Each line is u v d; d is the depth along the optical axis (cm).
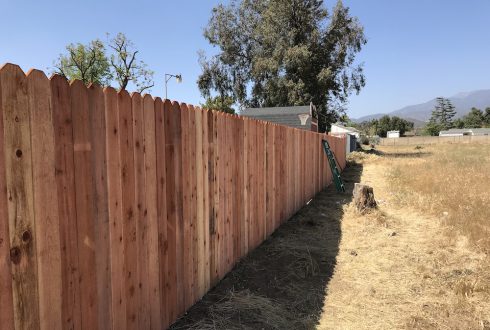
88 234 220
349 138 3184
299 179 835
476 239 560
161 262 303
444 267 475
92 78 2745
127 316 259
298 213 797
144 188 277
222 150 424
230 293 389
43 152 187
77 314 212
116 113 244
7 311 169
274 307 365
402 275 454
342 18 3378
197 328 318
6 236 169
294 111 2545
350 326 338
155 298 295
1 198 166
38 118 184
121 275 251
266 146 593
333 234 635
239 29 3750
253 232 536
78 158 211
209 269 395
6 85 167
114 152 242
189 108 344
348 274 460
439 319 349
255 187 542
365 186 788
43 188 188
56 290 197
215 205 407
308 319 347
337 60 3400
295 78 3278
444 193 958
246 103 3862
